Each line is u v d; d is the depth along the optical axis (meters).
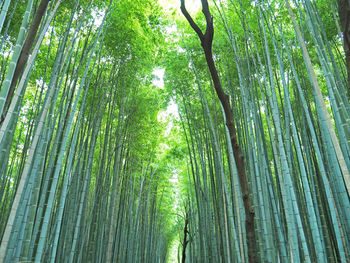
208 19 2.67
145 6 6.01
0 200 4.68
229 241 4.61
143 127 7.61
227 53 5.57
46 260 3.89
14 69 2.16
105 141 5.65
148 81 7.47
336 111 3.42
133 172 8.45
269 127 3.82
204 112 5.97
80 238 4.84
